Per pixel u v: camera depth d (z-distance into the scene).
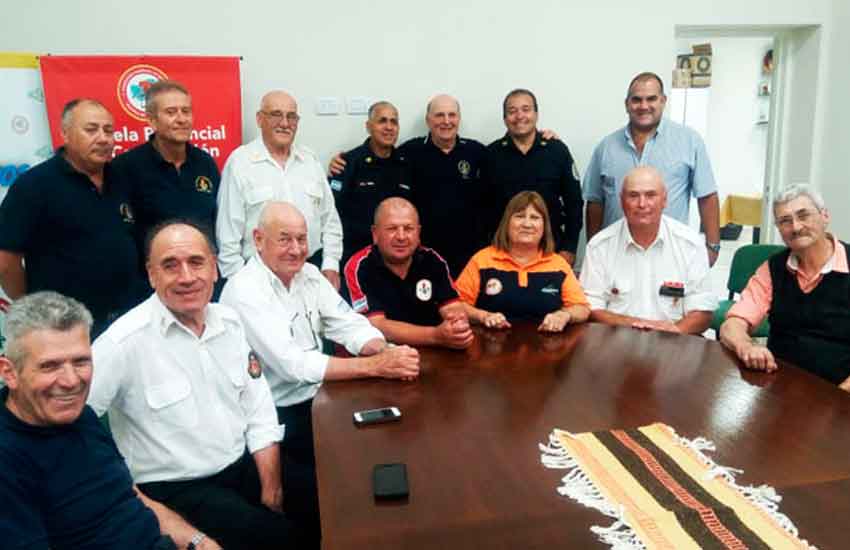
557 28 3.74
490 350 2.05
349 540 1.05
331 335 2.19
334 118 3.67
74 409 1.25
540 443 1.39
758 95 7.30
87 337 1.26
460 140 3.44
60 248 2.37
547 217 2.52
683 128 3.34
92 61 3.22
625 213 2.52
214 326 1.69
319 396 1.69
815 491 1.18
